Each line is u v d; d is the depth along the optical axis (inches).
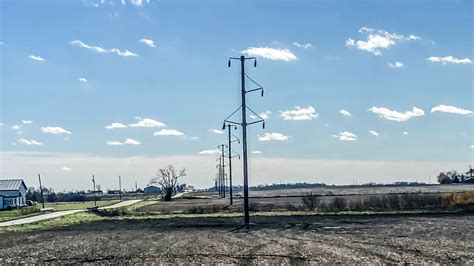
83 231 2306.8
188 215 3262.8
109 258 1425.9
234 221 2714.1
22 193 6520.7
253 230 2161.7
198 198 7421.3
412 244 1621.6
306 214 3073.3
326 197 5201.8
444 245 1593.3
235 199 6417.3
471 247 1549.0
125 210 3833.7
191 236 1962.4
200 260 1332.4
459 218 2655.0
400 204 3351.4
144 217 3198.8
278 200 5600.4
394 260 1305.4
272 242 1707.7
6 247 1733.5
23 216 3545.8
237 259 1338.6
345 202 3683.6
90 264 1328.7
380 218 2709.2
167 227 2418.8
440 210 3179.1
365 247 1555.1
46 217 3324.3
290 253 1437.0
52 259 1432.1
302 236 1892.2
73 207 5132.9
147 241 1829.5
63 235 2129.7
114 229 2378.2
